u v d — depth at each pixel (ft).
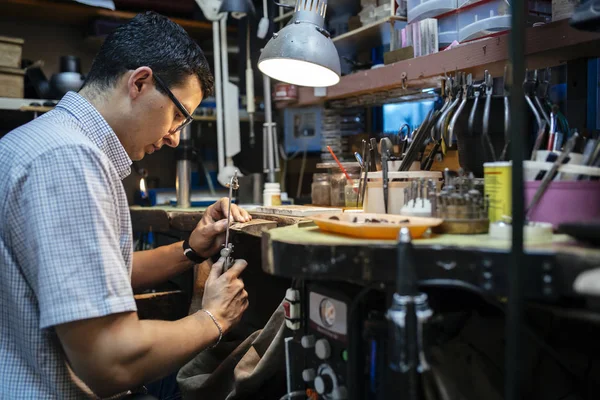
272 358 3.88
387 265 2.60
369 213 3.76
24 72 7.92
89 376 3.26
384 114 7.70
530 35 4.47
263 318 5.41
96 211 3.30
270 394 4.33
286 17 8.47
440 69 5.27
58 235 3.18
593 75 4.75
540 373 3.16
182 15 9.45
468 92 3.79
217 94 8.37
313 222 3.54
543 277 2.33
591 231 2.37
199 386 4.61
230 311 4.12
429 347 2.95
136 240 8.55
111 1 8.42
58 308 3.10
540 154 3.21
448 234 3.03
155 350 3.48
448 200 3.10
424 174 3.93
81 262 3.19
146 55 3.92
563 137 3.43
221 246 4.99
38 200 3.22
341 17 8.06
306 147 8.66
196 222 5.74
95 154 3.44
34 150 3.37
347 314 3.05
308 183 9.73
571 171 2.95
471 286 2.47
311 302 3.39
